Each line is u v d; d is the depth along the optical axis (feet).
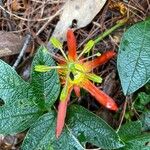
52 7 0.79
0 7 0.80
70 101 0.74
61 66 0.66
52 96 0.69
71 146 0.69
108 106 0.66
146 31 0.70
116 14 0.78
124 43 0.70
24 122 0.69
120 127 0.71
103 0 0.76
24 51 0.77
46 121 0.70
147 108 0.76
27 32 0.79
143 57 0.70
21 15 0.80
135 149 0.70
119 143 0.67
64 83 0.70
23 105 0.69
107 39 0.77
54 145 0.69
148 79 0.69
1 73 0.69
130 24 0.78
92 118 0.69
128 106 0.75
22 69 0.77
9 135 0.76
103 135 0.68
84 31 0.78
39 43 0.78
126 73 0.69
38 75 0.68
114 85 0.76
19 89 0.69
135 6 0.78
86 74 0.66
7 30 0.80
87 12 0.77
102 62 0.68
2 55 0.77
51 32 0.79
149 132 0.74
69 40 0.66
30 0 0.80
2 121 0.68
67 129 0.70
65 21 0.77
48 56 0.67
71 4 0.77
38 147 0.69
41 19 0.79
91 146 0.75
